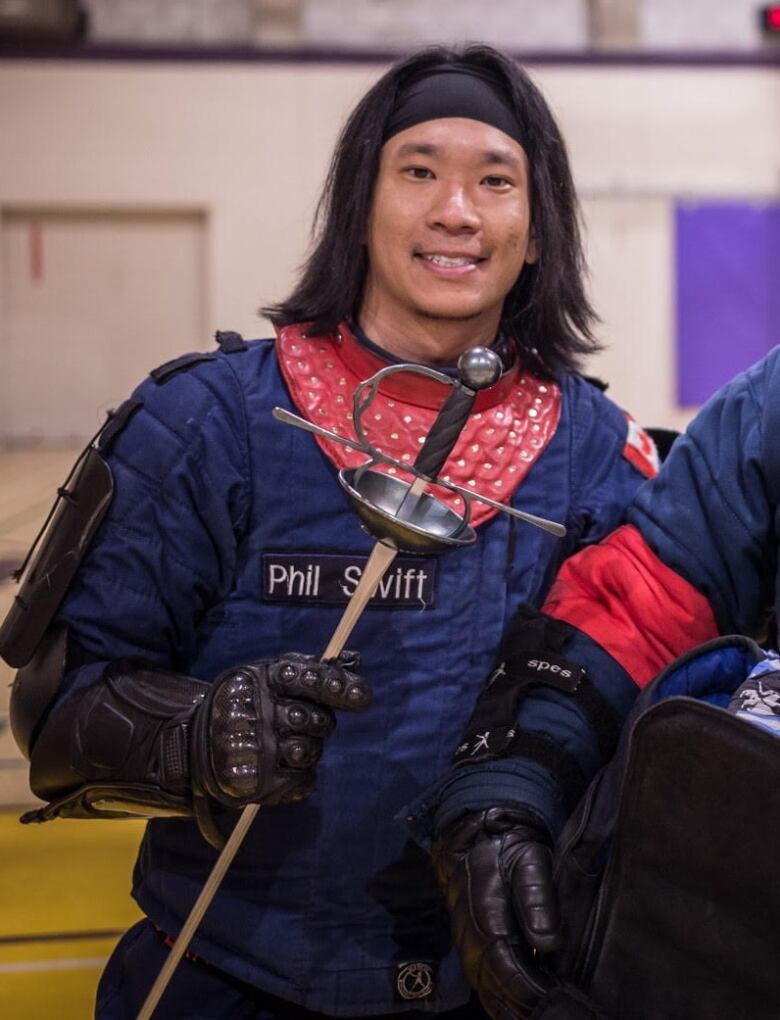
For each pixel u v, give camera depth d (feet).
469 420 5.17
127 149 38.73
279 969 4.99
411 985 5.05
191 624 5.00
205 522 4.92
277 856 5.00
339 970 5.01
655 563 5.04
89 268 39.42
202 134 38.86
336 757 4.99
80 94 38.37
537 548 5.24
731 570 4.97
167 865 5.19
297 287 5.38
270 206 39.29
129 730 4.57
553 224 5.31
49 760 4.76
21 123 38.37
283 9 38.60
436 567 5.04
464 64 5.17
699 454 5.08
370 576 4.11
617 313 40.88
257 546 5.00
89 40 38.24
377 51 39.04
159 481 4.88
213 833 4.55
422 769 5.05
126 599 4.82
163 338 39.91
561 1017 4.04
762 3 40.24
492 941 4.24
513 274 5.19
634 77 39.83
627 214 40.45
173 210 39.29
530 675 4.86
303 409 5.03
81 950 9.23
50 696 4.81
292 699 4.25
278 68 38.81
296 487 5.00
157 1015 5.11
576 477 5.41
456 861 4.51
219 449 4.95
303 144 39.17
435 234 5.00
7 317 39.40
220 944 5.05
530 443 5.26
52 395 39.86
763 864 3.69
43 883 10.28
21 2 36.65
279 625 5.01
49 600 4.81
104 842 11.12
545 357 5.46
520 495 5.27
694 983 3.86
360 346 5.12
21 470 34.27
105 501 4.82
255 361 5.17
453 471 5.09
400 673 5.03
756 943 3.71
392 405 5.11
